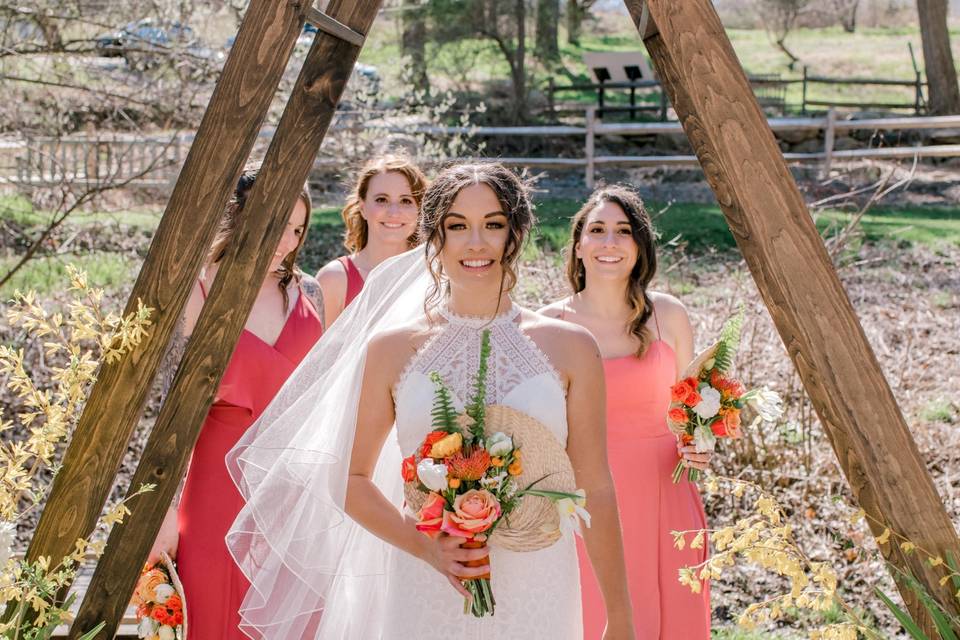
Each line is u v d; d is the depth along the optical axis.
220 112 3.17
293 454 3.07
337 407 3.01
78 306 3.11
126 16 8.77
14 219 10.09
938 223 12.66
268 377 3.67
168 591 3.44
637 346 3.94
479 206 2.81
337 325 3.26
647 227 3.95
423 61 18.89
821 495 5.95
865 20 31.44
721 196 3.40
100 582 3.27
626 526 3.82
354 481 2.90
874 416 3.22
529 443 2.74
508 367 2.83
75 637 3.27
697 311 8.52
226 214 3.69
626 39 30.02
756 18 31.78
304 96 3.22
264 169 3.22
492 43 20.83
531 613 2.75
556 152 18.41
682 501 3.89
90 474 3.22
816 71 26.44
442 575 2.79
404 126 11.16
